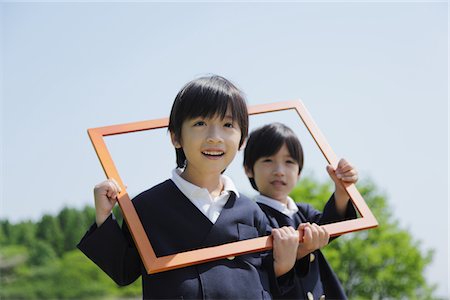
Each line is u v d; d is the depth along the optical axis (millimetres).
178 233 1340
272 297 1413
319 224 1691
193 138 1348
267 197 1796
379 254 6363
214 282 1288
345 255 6324
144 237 1278
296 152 1843
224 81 1417
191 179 1419
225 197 1429
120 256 1324
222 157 1364
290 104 1680
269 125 1880
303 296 1554
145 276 1339
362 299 6391
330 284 1698
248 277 1339
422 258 6887
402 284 6531
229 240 1365
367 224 1482
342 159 1614
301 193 4340
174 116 1405
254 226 1436
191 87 1386
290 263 1384
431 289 6961
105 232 1298
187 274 1288
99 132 1442
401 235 6645
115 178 1363
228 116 1376
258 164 1845
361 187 6727
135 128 1476
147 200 1386
